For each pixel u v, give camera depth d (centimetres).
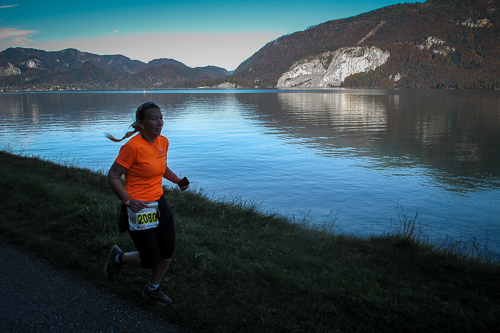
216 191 1127
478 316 275
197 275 321
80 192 593
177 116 4369
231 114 4678
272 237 476
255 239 455
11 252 357
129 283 303
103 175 938
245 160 1658
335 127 3128
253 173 1395
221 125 3291
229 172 1407
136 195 251
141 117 246
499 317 275
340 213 933
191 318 257
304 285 310
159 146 255
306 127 3116
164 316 260
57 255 348
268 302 287
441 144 2230
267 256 386
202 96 12850
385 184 1259
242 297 291
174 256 358
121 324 246
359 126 3212
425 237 770
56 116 4338
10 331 231
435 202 1058
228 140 2309
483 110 5241
